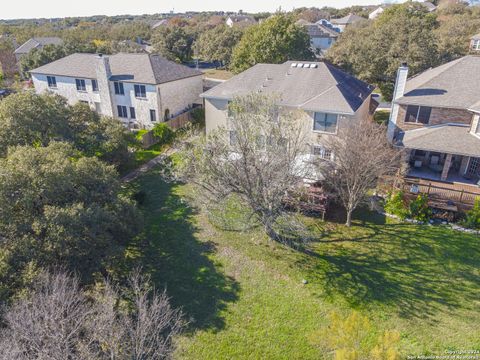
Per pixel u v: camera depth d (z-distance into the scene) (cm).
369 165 1692
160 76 3553
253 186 1527
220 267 1591
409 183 2000
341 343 930
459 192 1900
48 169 1391
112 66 3759
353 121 2309
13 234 1235
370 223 1900
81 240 1284
